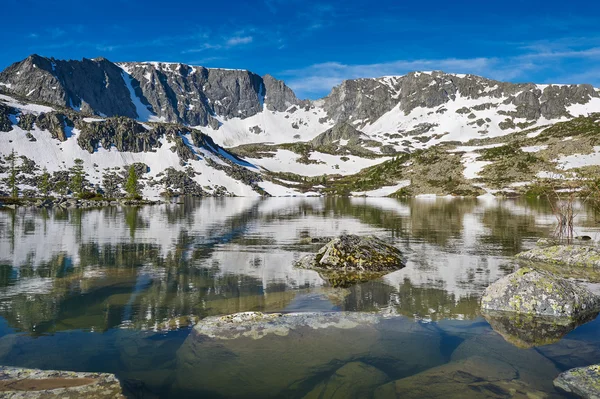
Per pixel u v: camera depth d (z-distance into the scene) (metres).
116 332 8.82
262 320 9.47
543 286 10.87
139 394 5.85
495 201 108.00
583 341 8.29
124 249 22.62
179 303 11.40
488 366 6.91
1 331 8.81
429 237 28.88
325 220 46.62
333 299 12.01
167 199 125.06
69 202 90.31
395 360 7.31
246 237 29.27
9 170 137.62
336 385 6.25
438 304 11.39
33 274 15.41
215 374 6.66
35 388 5.85
